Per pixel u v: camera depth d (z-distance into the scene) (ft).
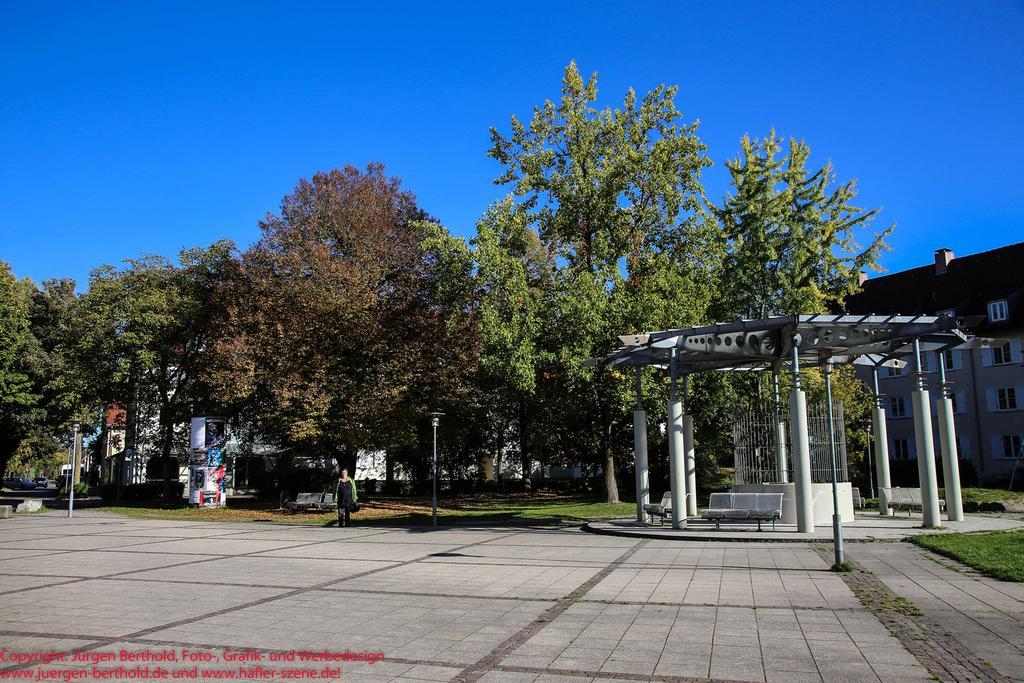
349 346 102.17
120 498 150.51
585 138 98.32
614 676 21.22
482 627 28.09
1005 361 146.82
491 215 94.58
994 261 154.71
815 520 64.95
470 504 114.42
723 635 25.84
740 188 106.83
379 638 26.43
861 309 168.25
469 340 104.22
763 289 100.68
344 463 114.32
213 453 110.63
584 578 39.78
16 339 130.21
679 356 69.87
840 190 110.32
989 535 53.88
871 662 22.02
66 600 34.65
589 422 104.63
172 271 128.36
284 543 62.34
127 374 120.06
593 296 85.35
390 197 119.75
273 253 105.70
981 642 24.17
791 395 58.80
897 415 166.40
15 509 116.78
